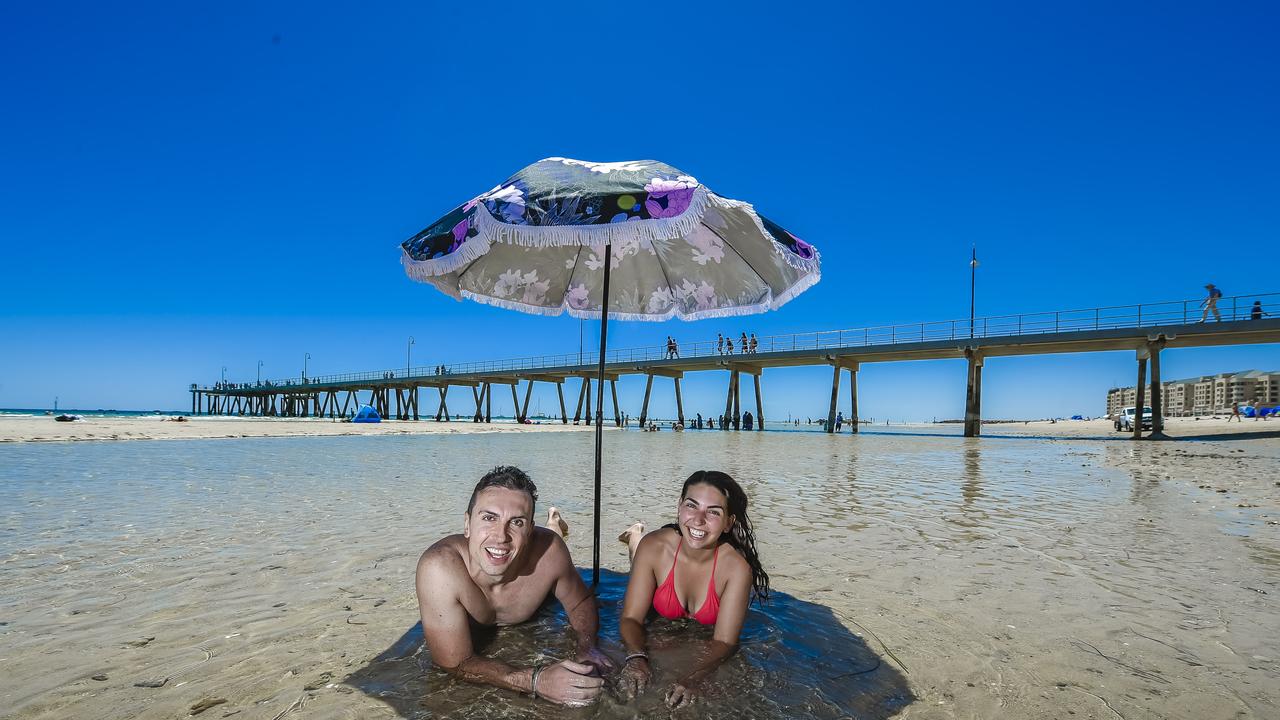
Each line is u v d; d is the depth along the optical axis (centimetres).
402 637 278
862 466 1172
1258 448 1623
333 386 6012
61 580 365
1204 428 3094
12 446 1401
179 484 796
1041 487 833
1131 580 374
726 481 278
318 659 253
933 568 403
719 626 265
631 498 723
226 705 213
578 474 991
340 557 422
